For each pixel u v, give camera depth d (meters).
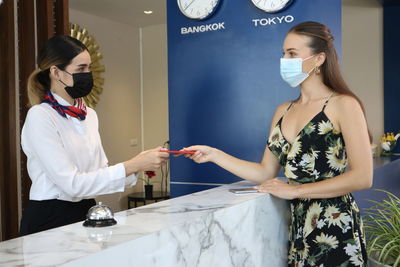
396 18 4.94
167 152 1.81
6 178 3.37
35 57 3.44
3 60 3.34
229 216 1.41
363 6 5.12
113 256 0.96
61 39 1.79
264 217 1.62
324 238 1.55
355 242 1.53
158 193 6.02
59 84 1.82
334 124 1.57
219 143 2.68
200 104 2.73
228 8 2.61
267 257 1.65
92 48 5.53
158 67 6.48
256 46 2.54
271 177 1.89
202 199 1.55
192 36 2.72
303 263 1.61
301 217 1.64
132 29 6.44
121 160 6.21
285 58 1.70
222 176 2.68
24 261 0.88
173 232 1.15
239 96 2.61
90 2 5.12
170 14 2.79
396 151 4.89
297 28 1.68
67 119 1.81
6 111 3.34
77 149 1.82
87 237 1.05
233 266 1.43
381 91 5.08
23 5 3.42
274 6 2.45
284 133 1.71
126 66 6.31
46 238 1.04
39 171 1.76
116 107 6.11
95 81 5.58
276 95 2.52
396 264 1.81
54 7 3.50
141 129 6.65
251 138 2.60
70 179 1.66
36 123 1.70
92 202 1.93
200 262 1.27
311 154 1.59
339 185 1.50
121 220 1.23
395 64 4.96
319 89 1.67
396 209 2.19
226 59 2.63
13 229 3.36
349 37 5.22
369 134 1.57
